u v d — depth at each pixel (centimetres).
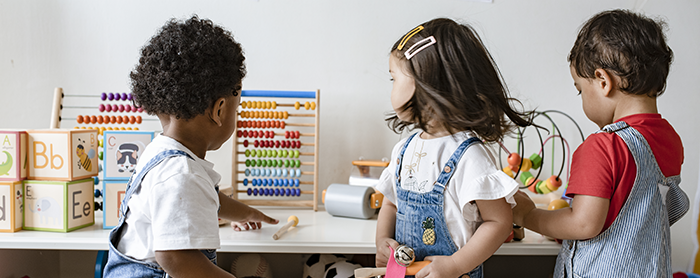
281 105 143
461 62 82
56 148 105
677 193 87
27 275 126
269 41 148
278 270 152
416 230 88
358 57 150
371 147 152
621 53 80
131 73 78
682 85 149
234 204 104
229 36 82
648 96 83
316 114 141
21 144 105
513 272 155
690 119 149
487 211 83
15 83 143
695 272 147
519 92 151
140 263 75
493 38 150
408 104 87
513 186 79
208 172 81
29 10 142
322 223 121
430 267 81
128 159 108
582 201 80
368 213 125
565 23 151
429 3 149
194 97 73
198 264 70
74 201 107
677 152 85
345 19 149
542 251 101
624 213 80
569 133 152
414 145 93
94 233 104
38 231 105
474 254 80
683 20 148
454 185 84
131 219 77
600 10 151
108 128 139
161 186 70
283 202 142
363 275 88
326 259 128
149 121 147
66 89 144
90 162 112
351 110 151
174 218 68
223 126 81
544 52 151
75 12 143
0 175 105
